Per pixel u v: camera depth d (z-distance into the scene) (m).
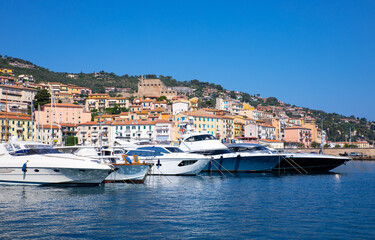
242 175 60.53
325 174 64.00
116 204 33.59
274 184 48.16
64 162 41.03
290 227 26.41
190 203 34.34
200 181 50.88
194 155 56.50
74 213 30.09
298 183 49.41
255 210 31.58
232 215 29.75
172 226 26.64
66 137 140.50
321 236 24.44
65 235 24.64
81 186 42.56
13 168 42.25
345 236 24.44
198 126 155.88
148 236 24.50
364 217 29.12
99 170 41.16
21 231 25.39
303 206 33.22
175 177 55.12
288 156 62.84
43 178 41.78
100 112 191.00
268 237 24.27
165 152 56.81
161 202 34.69
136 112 177.38
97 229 25.89
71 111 166.75
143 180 47.62
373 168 84.25
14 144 43.53
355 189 43.53
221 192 40.81
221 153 62.97
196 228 26.19
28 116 146.38
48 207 32.16
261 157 62.41
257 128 184.38
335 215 29.80
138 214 29.92
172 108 195.62
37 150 43.38
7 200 34.94
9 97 178.12
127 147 59.19
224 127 167.00
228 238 24.12
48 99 191.50
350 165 100.06
